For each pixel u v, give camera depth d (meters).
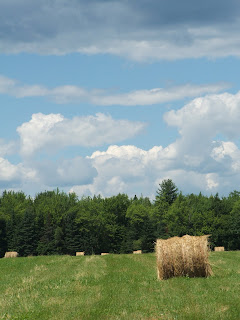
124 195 151.25
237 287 19.16
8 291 21.61
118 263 33.09
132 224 139.62
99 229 140.88
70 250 134.38
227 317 13.45
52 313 15.03
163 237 133.00
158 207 139.25
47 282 23.30
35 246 131.88
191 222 117.81
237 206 111.81
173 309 14.80
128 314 14.25
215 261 33.25
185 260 22.72
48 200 174.25
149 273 25.91
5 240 131.00
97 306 15.60
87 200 162.12
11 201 168.75
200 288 18.91
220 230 112.75
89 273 25.81
